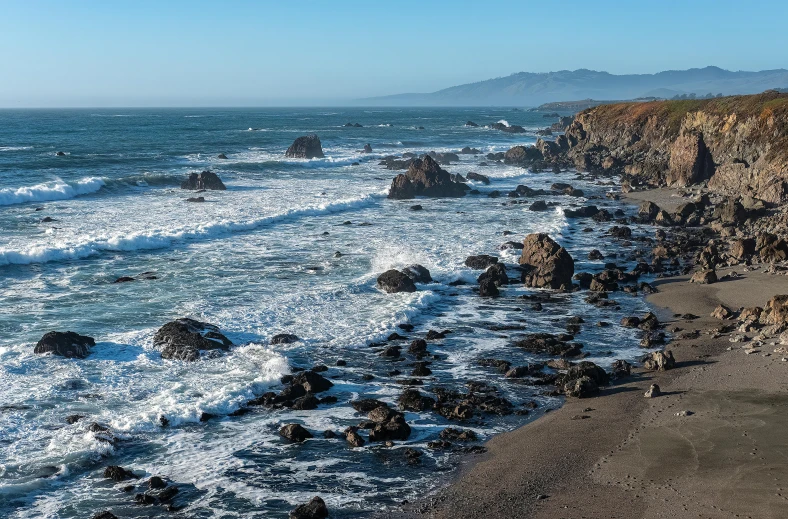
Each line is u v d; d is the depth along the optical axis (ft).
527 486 47.73
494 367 72.74
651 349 77.66
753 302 93.76
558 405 62.90
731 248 124.57
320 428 57.82
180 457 52.47
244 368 69.67
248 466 51.21
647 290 102.78
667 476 47.57
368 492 47.60
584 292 103.24
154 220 145.79
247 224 143.95
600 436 55.16
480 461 51.98
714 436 53.31
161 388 64.23
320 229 145.69
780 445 50.88
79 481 48.55
